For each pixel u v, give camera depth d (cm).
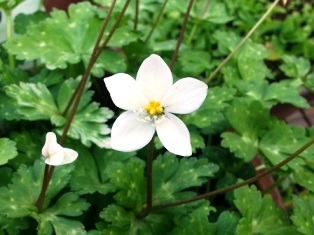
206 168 11
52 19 14
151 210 11
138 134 9
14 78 13
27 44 13
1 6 13
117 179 11
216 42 18
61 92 12
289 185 16
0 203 10
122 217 10
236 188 11
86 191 11
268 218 11
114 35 14
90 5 15
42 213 10
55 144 8
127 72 15
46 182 10
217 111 13
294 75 16
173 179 11
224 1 20
